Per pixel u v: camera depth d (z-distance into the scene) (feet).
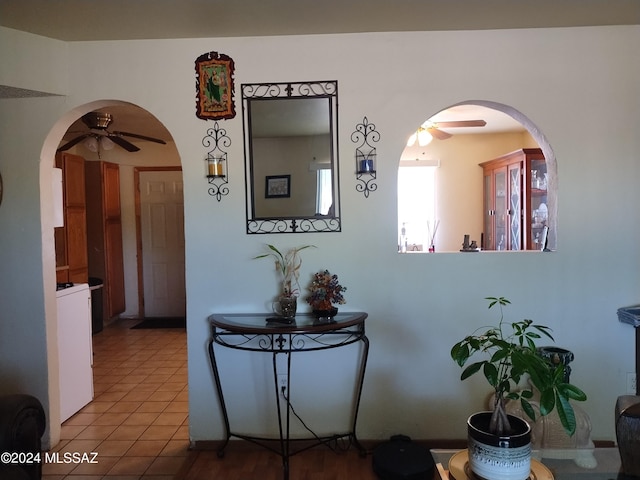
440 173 18.11
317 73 8.22
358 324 8.11
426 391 8.38
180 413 9.99
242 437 8.23
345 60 8.21
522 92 8.13
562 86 8.11
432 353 8.36
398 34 8.16
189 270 8.41
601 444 8.16
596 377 8.25
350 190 8.29
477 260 8.29
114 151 18.74
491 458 4.52
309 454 8.22
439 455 5.61
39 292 8.38
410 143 13.99
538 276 8.25
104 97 8.25
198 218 8.37
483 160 17.92
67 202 14.49
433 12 7.38
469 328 8.32
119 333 16.76
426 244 18.22
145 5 6.92
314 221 8.32
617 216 8.16
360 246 8.32
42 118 8.25
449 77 8.16
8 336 8.39
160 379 12.06
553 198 8.35
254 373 8.44
